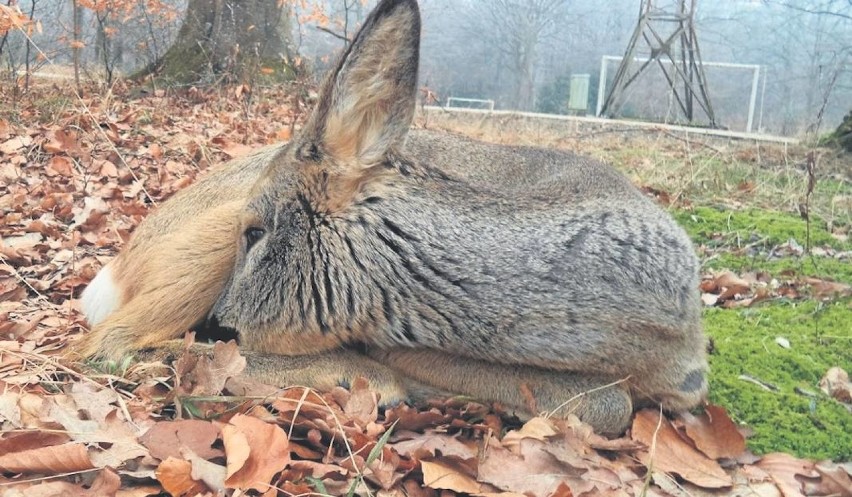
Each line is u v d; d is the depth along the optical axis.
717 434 0.86
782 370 1.03
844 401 0.99
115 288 1.02
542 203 0.85
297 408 0.75
